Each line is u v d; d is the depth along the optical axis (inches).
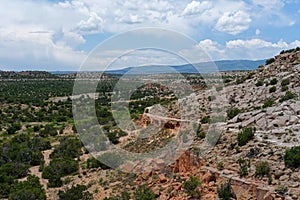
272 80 1646.2
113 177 1134.4
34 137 2171.5
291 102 1266.0
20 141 2117.4
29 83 6963.6
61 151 1712.6
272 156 856.9
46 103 4018.2
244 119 1261.1
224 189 781.9
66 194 1071.0
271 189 718.5
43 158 1673.2
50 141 2144.4
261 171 784.3
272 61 2046.0
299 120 1106.7
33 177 1347.2
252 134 1026.1
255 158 879.1
